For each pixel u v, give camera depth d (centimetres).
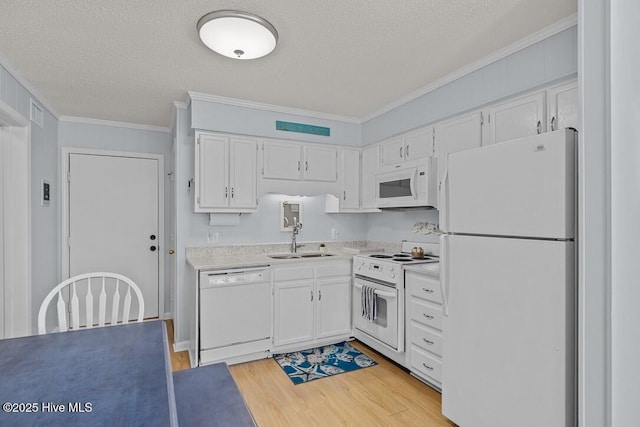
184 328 331
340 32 207
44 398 99
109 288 393
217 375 172
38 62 243
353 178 392
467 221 194
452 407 202
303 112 359
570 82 202
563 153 150
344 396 243
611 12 62
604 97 64
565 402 149
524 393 164
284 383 261
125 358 126
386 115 350
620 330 62
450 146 279
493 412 178
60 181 371
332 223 414
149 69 255
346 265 346
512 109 234
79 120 378
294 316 319
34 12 183
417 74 270
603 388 64
